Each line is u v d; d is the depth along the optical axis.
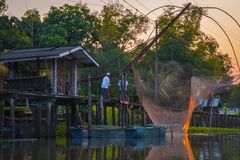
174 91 49.00
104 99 34.50
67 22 58.81
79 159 16.59
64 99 31.80
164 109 45.59
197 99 49.91
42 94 28.19
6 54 34.09
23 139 27.28
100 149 21.58
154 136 36.28
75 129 30.89
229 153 19.56
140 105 40.81
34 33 55.34
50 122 29.31
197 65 70.88
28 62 33.59
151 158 17.22
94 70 50.19
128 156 18.06
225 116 73.06
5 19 46.91
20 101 35.84
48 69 36.31
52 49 33.31
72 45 33.66
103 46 62.75
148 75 50.12
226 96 87.00
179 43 70.06
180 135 43.19
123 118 35.97
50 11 60.84
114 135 32.53
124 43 68.88
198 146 24.72
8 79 31.48
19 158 16.48
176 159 16.84
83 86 47.59
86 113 39.38
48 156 17.47
